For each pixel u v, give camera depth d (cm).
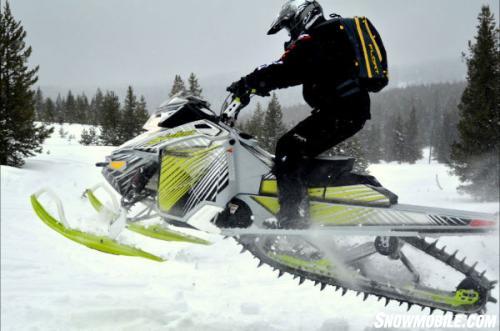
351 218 338
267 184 343
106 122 4644
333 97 313
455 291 340
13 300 366
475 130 1950
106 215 412
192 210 338
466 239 615
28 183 1191
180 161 344
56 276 446
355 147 2361
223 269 511
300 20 325
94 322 324
